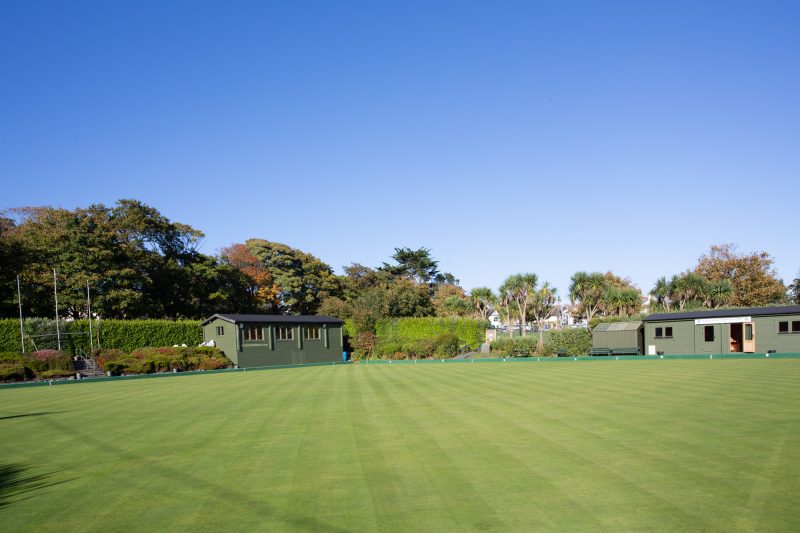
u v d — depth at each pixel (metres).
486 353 40.88
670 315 36.38
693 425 10.10
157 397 18.56
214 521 6.04
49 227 42.09
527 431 10.09
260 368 36.72
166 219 50.44
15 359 29.95
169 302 49.97
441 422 11.36
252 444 9.88
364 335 46.59
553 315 98.19
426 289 69.69
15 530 5.99
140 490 7.31
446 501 6.43
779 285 54.62
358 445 9.47
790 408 11.68
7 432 12.19
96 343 36.72
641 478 7.00
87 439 11.03
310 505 6.46
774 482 6.66
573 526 5.53
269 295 64.81
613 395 14.56
